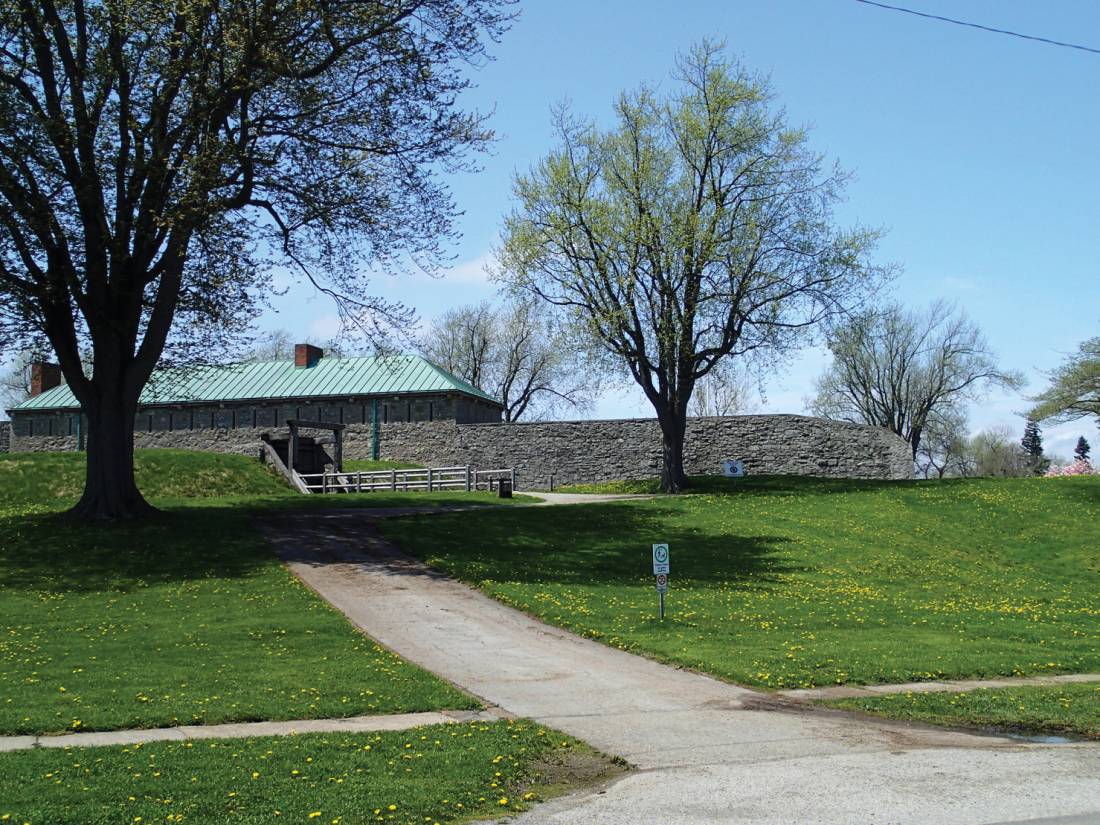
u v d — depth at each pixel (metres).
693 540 27.30
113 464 25.50
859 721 11.27
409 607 18.36
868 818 7.47
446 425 53.47
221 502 31.52
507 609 18.48
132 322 25.31
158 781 8.12
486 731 10.28
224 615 17.03
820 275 38.50
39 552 21.98
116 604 17.89
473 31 24.77
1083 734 10.81
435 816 7.56
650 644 15.46
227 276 25.47
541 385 84.56
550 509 31.56
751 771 8.98
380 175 25.59
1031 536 31.30
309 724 10.68
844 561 25.78
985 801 7.92
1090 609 21.94
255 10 22.27
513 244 39.38
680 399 40.66
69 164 23.06
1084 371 51.72
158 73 23.00
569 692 12.59
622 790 8.36
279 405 56.66
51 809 7.27
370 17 23.31
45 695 11.54
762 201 39.03
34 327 24.39
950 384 75.38
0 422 61.16
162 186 23.25
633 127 39.34
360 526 27.23
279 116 24.00
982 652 15.65
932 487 39.28
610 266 39.22
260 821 7.20
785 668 13.91
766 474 46.81
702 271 38.38
